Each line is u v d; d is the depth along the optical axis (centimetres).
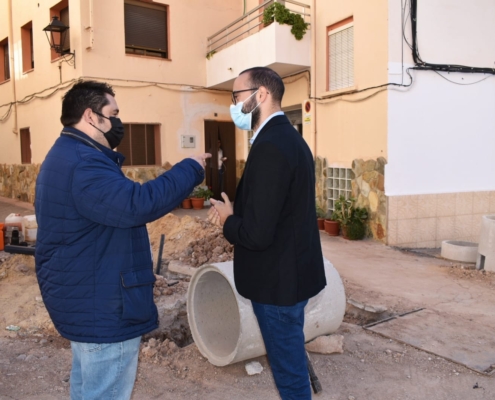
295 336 267
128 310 224
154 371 388
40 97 1384
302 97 1130
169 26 1287
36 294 541
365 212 930
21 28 1488
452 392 359
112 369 229
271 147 246
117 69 1211
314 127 1063
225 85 1310
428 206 911
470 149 947
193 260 670
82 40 1156
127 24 1241
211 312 420
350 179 982
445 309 536
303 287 262
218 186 1405
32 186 1468
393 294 591
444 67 900
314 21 1043
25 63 1498
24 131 1550
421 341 445
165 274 682
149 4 1271
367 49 905
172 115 1300
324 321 400
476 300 569
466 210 945
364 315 546
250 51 1127
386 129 871
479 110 949
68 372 384
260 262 261
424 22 882
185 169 237
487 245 701
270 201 241
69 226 220
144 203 216
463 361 405
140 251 236
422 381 375
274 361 270
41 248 229
